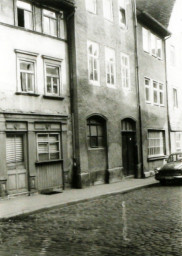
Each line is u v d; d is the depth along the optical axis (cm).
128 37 2416
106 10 2220
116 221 1054
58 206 1357
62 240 850
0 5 1571
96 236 878
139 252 731
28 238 882
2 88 1549
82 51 1953
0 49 1554
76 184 1906
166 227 949
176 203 1346
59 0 1809
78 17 1941
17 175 1608
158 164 2722
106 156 2142
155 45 2845
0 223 1092
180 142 3228
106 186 1955
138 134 2467
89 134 2031
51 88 1814
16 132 1614
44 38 1777
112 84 2233
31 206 1322
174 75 3155
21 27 1652
